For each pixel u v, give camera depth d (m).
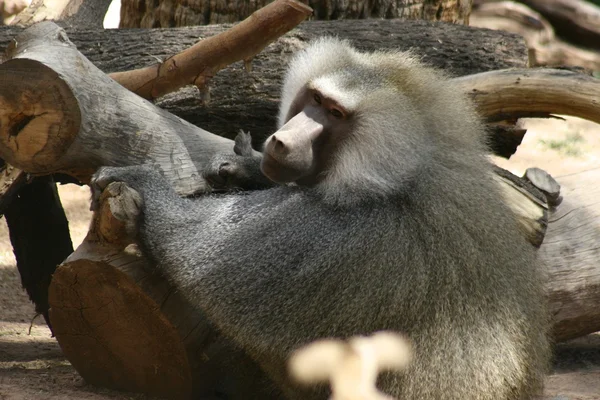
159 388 8.80
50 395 8.55
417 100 7.61
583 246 10.13
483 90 11.16
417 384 6.93
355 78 7.62
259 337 7.09
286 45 11.42
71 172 8.70
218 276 7.17
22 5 22.02
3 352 10.94
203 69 9.23
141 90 9.41
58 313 8.59
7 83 7.90
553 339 9.58
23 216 11.39
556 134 24.36
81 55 8.34
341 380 2.93
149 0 14.55
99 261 7.96
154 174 7.87
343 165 7.45
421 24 12.20
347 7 13.50
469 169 7.59
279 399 8.20
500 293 7.26
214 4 13.69
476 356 7.05
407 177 7.34
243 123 11.45
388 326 6.92
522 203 9.28
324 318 6.96
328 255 7.03
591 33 31.19
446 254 7.09
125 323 8.38
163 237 7.49
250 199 7.56
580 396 9.34
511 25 30.05
